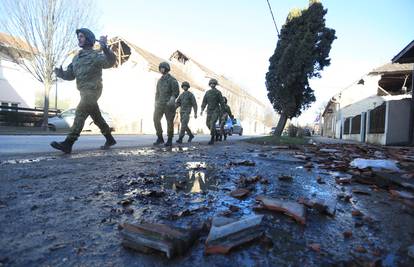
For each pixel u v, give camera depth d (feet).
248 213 7.05
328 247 5.27
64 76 19.43
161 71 26.66
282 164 16.57
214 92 34.22
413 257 4.97
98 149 22.24
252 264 4.57
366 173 13.14
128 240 5.06
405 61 44.24
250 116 209.36
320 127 203.10
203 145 31.76
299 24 49.57
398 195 9.30
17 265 4.40
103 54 19.19
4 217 6.38
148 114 100.78
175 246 4.76
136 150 22.40
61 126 65.57
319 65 49.62
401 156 22.31
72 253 4.80
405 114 46.16
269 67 53.11
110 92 105.70
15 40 68.80
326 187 10.58
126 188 9.34
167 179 11.04
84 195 8.35
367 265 4.63
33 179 10.32
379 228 6.36
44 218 6.39
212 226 5.51
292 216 6.76
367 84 79.82
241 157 19.58
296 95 51.47
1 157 16.26
